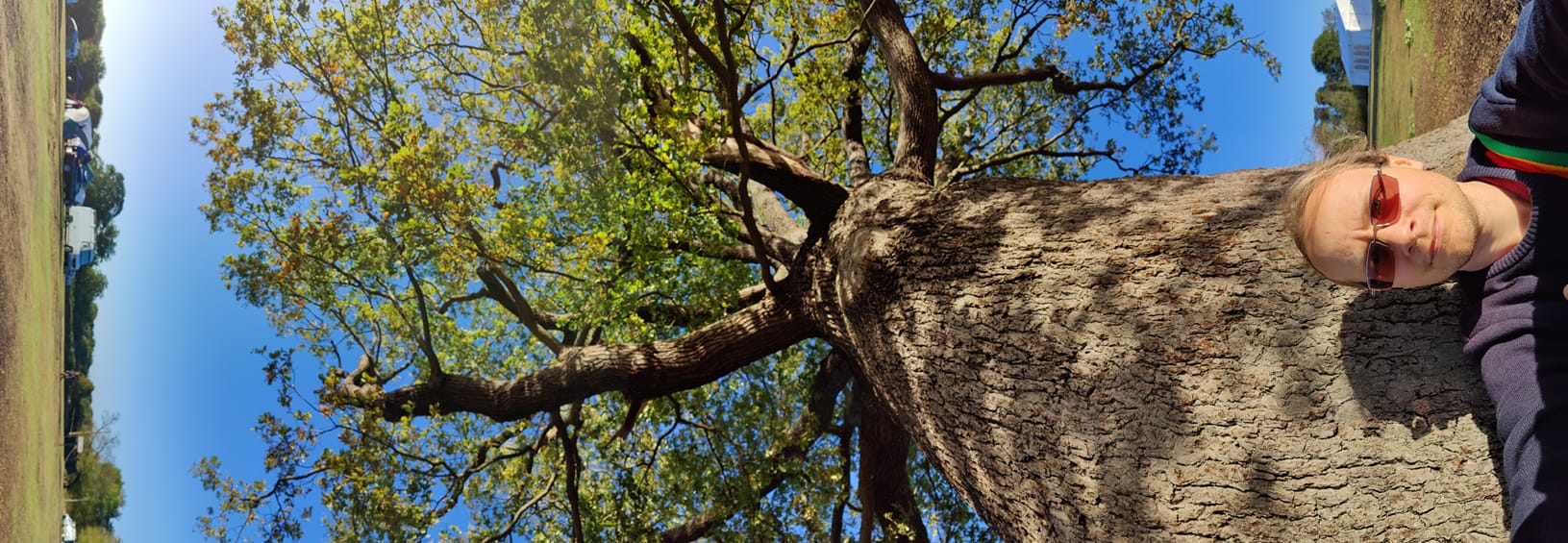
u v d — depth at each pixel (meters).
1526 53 1.66
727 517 8.73
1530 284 1.89
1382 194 1.91
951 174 10.02
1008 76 9.68
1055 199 4.48
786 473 8.88
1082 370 3.55
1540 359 1.83
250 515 7.70
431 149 6.29
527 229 6.56
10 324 7.70
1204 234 3.57
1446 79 9.85
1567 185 1.82
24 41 8.46
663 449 9.95
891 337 4.79
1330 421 2.90
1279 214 3.44
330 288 7.95
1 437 7.45
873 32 7.48
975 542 9.37
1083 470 3.45
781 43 8.97
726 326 7.12
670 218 6.84
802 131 10.58
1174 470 3.15
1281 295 3.17
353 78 7.00
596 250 6.80
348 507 7.39
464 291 9.05
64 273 10.26
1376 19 19.23
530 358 11.22
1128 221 3.90
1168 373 3.28
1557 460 1.71
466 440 9.85
